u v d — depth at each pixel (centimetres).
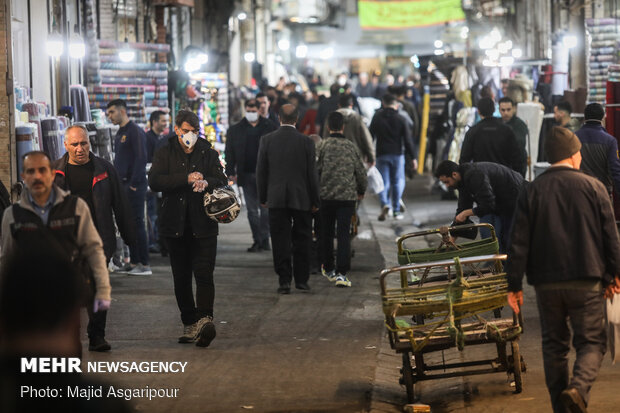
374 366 1262
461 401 1092
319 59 11262
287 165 1788
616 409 1001
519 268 951
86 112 2289
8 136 1703
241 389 1142
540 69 3494
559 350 953
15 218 962
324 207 1914
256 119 2292
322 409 1060
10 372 405
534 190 953
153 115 2245
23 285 399
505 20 5766
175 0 3716
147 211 2338
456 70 3406
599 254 937
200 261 1362
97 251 988
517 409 1033
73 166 1322
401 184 2905
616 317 1019
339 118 1912
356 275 2027
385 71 11162
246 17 6191
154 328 1491
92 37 2714
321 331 1481
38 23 2245
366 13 5978
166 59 3506
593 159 1620
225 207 1337
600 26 2616
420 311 1038
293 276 1973
